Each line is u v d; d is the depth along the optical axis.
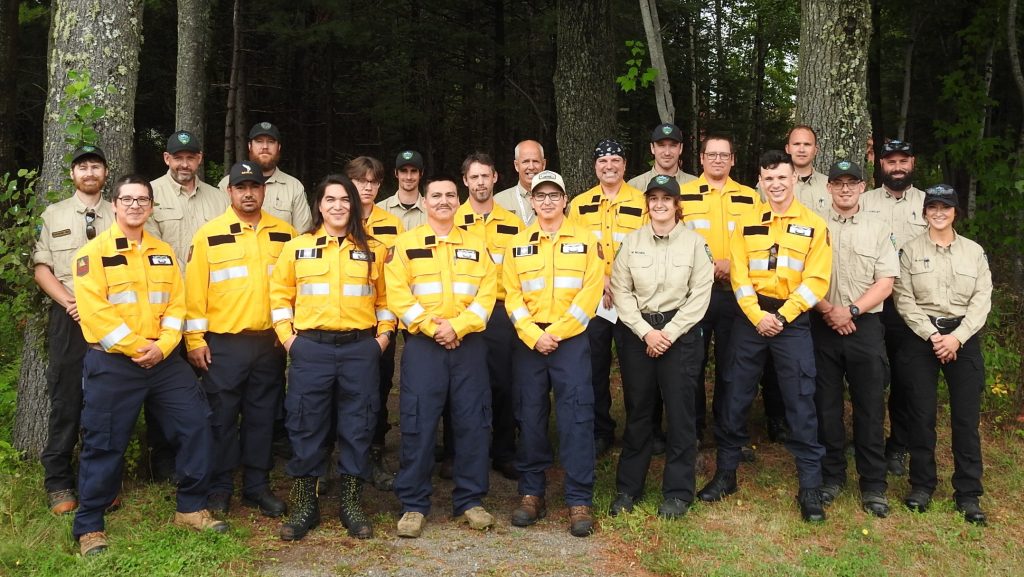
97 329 3.83
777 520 4.48
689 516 4.48
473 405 4.34
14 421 4.98
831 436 4.78
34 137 13.76
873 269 4.62
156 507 4.38
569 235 4.42
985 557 4.21
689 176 5.73
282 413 5.30
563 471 5.29
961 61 9.37
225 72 15.77
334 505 4.63
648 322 4.46
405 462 4.28
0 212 4.95
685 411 4.47
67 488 4.39
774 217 4.60
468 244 4.42
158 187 4.83
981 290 4.63
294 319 4.30
